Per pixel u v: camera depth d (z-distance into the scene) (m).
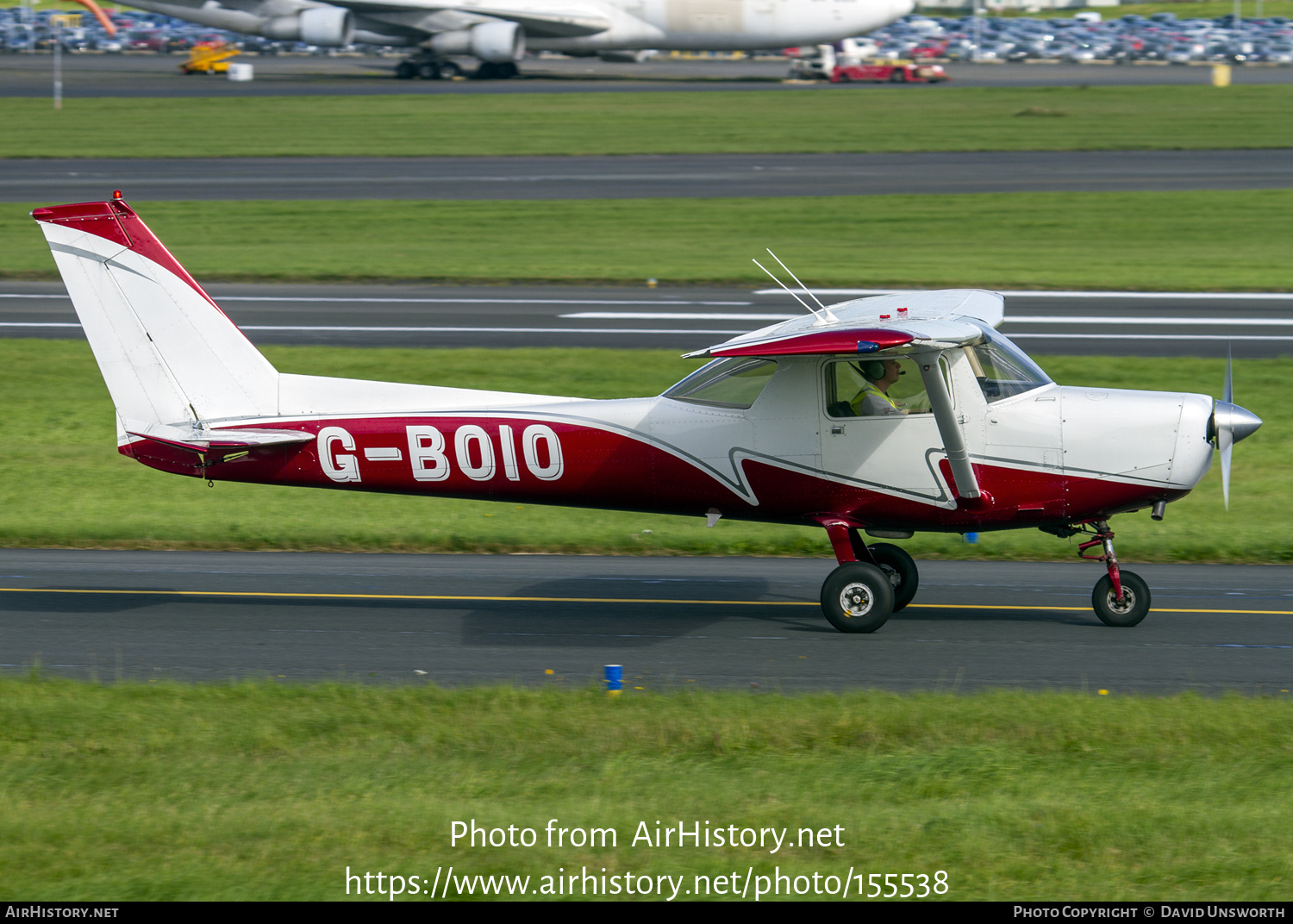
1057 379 67.69
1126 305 88.19
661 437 35.47
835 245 109.88
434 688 28.95
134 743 25.28
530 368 71.25
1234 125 183.50
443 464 36.28
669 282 97.56
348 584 40.34
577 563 43.25
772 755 24.58
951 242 110.56
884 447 34.53
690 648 33.69
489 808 21.97
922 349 31.39
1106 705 27.23
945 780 23.14
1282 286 93.56
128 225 35.88
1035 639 34.38
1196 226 116.19
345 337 80.25
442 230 118.38
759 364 35.12
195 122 195.12
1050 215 121.81
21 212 126.00
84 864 20.06
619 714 26.75
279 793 22.77
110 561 43.03
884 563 37.09
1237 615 36.41
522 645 34.03
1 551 44.16
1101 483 34.06
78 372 72.06
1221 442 34.16
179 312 36.31
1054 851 20.44
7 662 32.47
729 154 163.88
